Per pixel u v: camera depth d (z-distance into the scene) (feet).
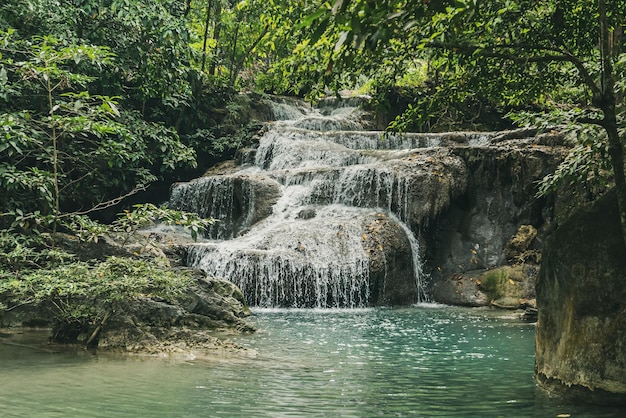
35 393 21.22
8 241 34.99
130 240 47.09
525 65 25.34
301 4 25.12
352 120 86.74
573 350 21.52
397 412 19.62
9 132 39.60
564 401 21.12
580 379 21.18
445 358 29.68
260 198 64.95
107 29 60.59
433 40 23.04
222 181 67.62
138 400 20.52
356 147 76.84
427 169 61.05
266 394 21.74
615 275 20.65
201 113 80.38
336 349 31.83
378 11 13.17
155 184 75.46
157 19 56.03
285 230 57.41
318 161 71.82
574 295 21.45
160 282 31.35
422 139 73.00
